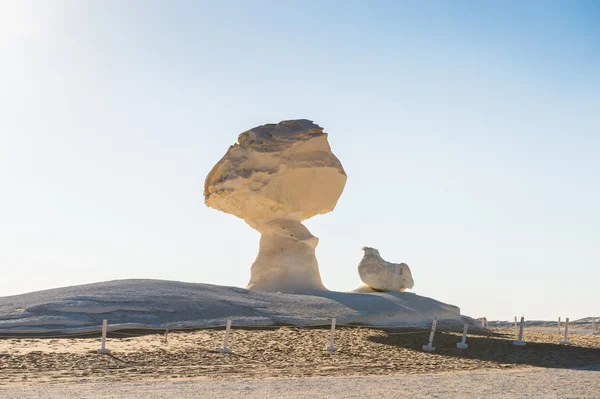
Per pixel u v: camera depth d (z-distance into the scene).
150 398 10.15
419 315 24.72
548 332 30.28
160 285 24.16
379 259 28.98
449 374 14.18
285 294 25.41
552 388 11.78
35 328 19.52
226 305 22.95
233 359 16.48
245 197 28.73
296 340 19.64
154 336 19.36
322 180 29.08
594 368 15.84
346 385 11.97
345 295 26.02
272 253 28.62
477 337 21.89
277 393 10.90
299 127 29.08
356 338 20.45
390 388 11.58
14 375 13.40
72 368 14.52
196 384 11.97
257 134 29.05
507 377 13.45
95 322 20.30
